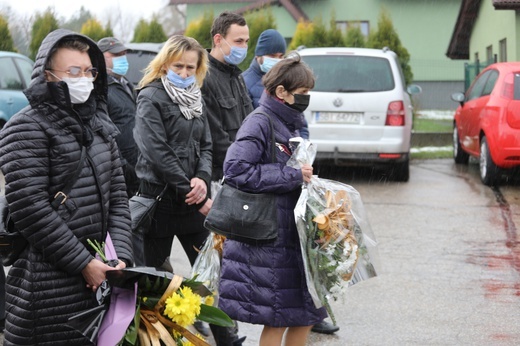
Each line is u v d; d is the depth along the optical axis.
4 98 23.33
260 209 6.87
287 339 7.34
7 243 5.71
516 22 33.59
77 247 5.66
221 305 7.05
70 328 5.79
